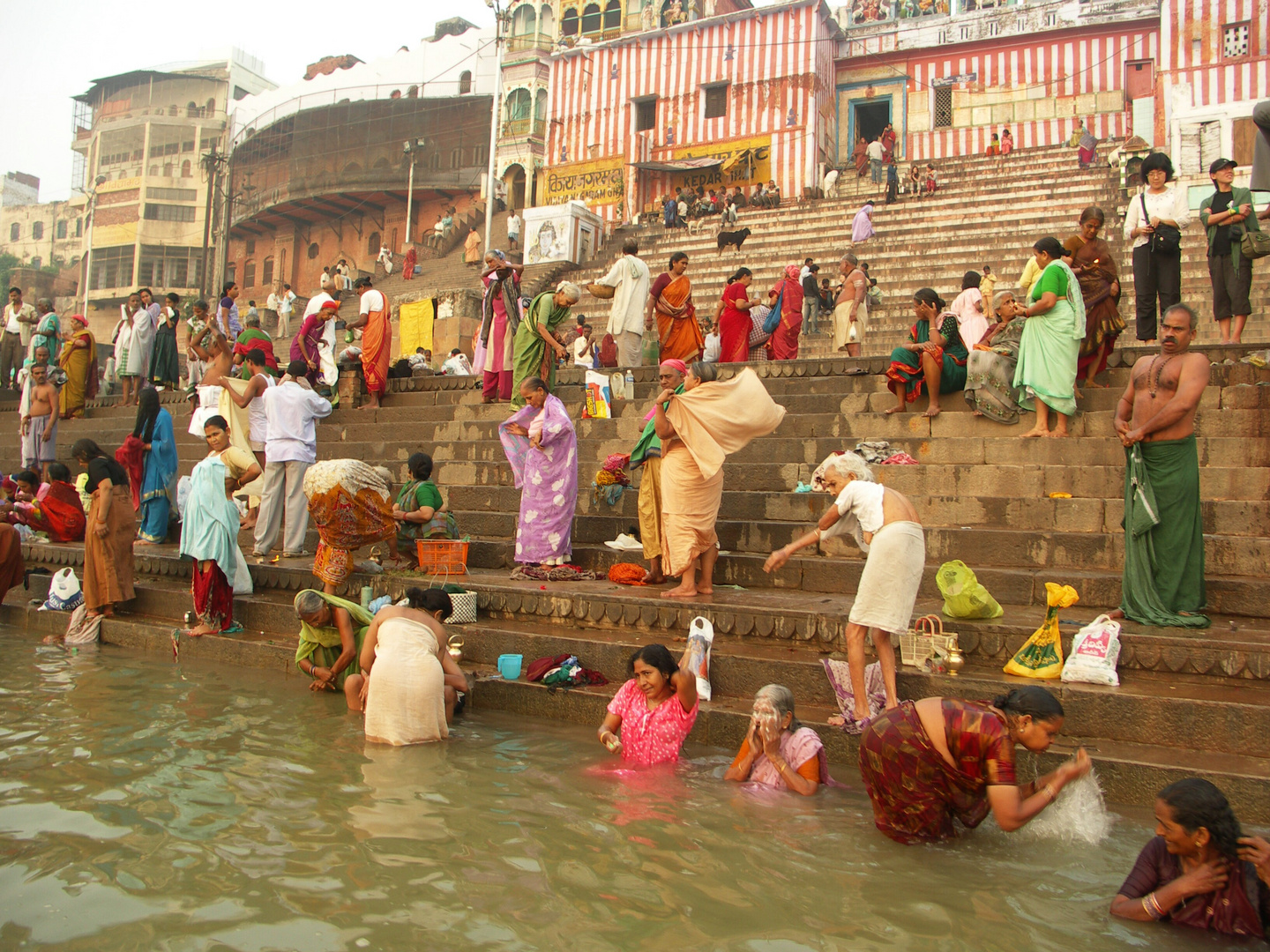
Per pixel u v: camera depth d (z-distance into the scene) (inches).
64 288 1968.5
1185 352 190.2
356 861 127.4
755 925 111.5
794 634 201.2
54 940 105.7
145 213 1747.0
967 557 235.9
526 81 1187.3
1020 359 263.3
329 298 425.7
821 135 936.9
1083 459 252.7
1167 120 718.5
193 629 261.9
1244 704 153.0
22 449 459.5
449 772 165.2
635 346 393.7
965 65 918.4
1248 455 238.7
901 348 291.0
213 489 265.4
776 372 347.3
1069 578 212.1
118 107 1854.1
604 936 108.2
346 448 390.0
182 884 120.0
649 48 997.2
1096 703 163.0
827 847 134.9
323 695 218.4
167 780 159.3
